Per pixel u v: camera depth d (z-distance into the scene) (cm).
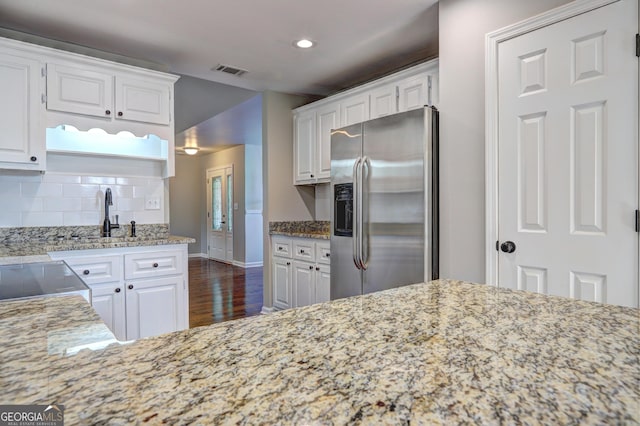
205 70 344
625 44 162
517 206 198
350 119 344
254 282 564
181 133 616
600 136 170
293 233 368
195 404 45
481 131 212
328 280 326
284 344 65
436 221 234
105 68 276
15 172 269
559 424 41
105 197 298
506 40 201
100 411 43
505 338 68
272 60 321
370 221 263
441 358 59
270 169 402
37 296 111
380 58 318
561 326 75
